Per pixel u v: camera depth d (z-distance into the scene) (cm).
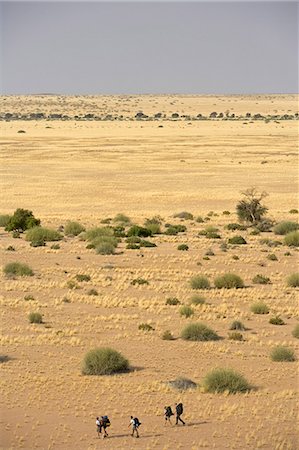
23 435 3584
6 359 4925
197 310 6366
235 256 8731
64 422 3775
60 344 5303
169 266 8288
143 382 4462
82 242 9800
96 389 4316
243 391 4316
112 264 8338
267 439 3572
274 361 4991
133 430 3597
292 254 9069
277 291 7181
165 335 5500
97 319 6028
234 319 6122
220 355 5100
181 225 10894
